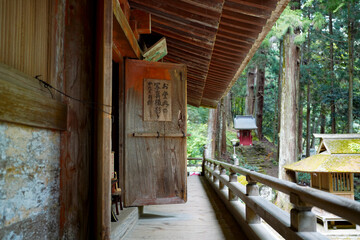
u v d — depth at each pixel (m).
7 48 1.58
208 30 3.81
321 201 1.68
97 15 2.38
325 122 24.86
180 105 4.12
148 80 4.05
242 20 3.69
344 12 18.83
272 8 3.32
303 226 2.05
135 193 3.93
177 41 4.90
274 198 12.70
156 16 4.09
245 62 5.48
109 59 2.31
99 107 2.28
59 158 2.12
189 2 3.19
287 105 13.02
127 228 3.52
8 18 1.59
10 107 1.43
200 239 3.36
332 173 8.82
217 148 20.50
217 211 4.98
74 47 2.29
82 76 2.33
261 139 27.64
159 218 4.44
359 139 9.80
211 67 6.35
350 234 8.24
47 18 2.03
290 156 12.80
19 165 1.59
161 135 4.00
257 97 28.30
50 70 2.03
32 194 1.72
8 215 1.48
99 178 2.25
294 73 13.17
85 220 2.28
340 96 19.59
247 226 3.41
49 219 1.94
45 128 1.90
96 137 2.33
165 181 4.00
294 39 12.99
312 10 21.56
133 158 3.96
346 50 21.12
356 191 14.46
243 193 3.78
